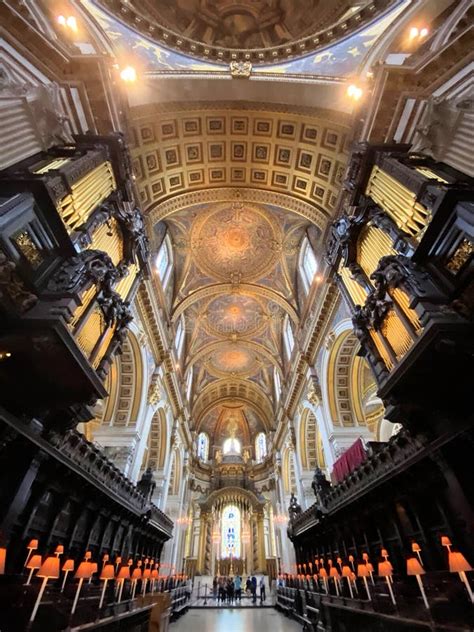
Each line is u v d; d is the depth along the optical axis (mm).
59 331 4445
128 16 9703
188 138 11641
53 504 6363
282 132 11625
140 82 9172
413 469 6094
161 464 17906
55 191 5000
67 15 7492
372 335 7055
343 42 9789
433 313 4641
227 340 25859
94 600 4859
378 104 7797
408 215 6219
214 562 27312
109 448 12508
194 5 13086
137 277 9602
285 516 23078
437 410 5508
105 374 6617
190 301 20500
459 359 4770
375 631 5023
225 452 34156
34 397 5359
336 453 12875
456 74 6484
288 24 13422
